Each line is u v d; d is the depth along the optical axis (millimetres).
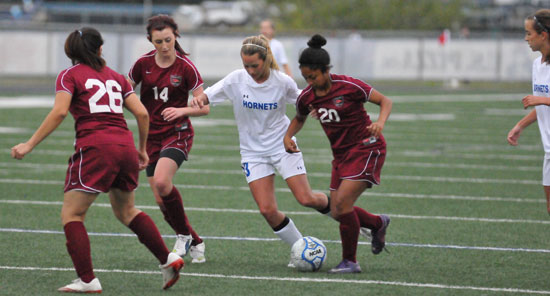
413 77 116750
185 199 33625
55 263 22109
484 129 64500
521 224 28969
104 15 146625
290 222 22047
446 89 110125
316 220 29625
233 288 19516
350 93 20469
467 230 27766
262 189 21984
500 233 27281
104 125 18656
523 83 116875
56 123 18125
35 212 30219
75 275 20719
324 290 19359
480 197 34875
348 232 21250
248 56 21094
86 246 18609
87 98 18625
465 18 151750
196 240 22781
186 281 20281
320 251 21516
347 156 21047
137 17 147875
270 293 19016
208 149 50719
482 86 115625
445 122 69312
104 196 34500
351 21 152375
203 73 110688
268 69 21578
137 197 34156
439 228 28109
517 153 50562
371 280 20500
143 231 18938
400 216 30359
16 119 65062
